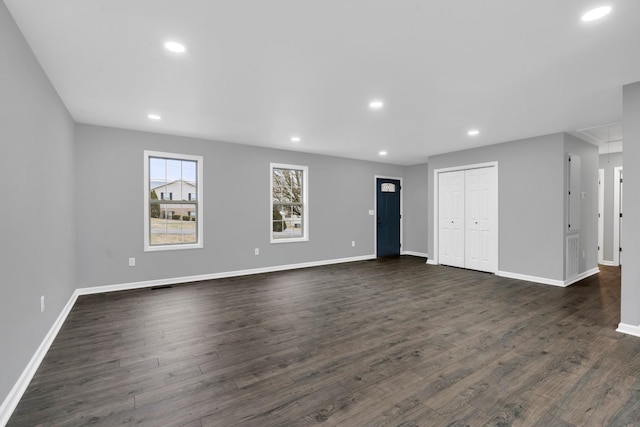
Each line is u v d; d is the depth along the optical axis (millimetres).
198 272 5168
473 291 4508
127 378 2195
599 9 1886
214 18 2002
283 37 2225
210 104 3578
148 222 4754
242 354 2564
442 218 6543
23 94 2180
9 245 1908
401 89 3146
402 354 2564
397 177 7941
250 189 5684
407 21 2029
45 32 2146
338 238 6898
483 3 1846
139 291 4484
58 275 3133
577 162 5062
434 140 5316
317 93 3258
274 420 1757
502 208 5469
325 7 1892
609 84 3010
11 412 1824
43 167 2645
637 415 1801
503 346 2705
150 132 4754
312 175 6500
